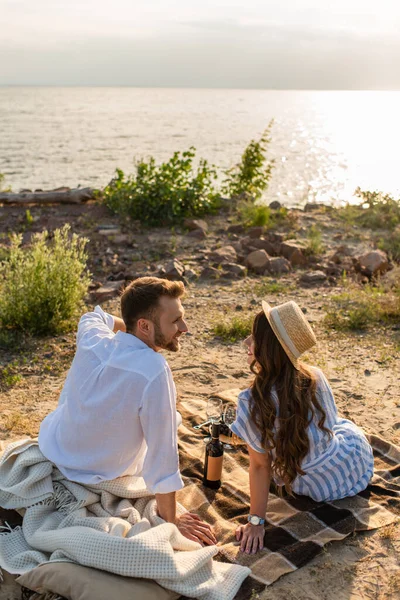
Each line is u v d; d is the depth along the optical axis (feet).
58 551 9.78
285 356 10.52
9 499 11.09
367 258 29.22
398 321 22.99
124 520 10.28
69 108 399.85
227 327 21.81
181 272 27.78
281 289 26.43
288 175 86.84
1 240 32.58
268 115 336.90
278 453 10.69
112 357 10.25
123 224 35.32
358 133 200.13
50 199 39.01
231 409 13.65
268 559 10.39
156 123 230.68
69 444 10.75
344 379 18.33
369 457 12.30
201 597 9.46
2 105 447.83
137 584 9.29
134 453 10.67
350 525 11.18
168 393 10.11
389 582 10.12
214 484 12.35
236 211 38.99
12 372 18.93
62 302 22.36
